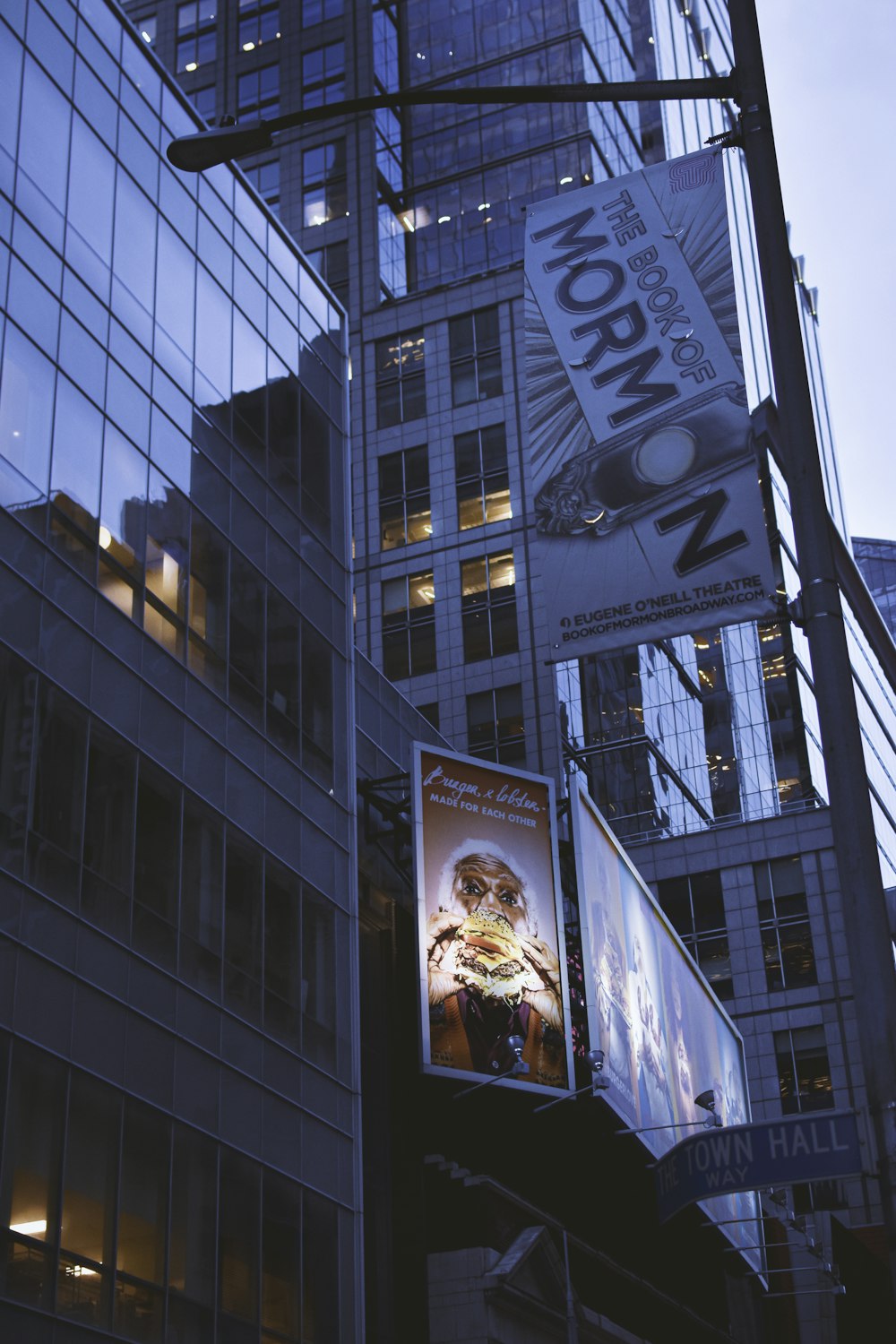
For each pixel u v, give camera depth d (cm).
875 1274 7294
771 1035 8506
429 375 9669
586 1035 5409
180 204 3988
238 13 11356
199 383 3919
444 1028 4647
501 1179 5053
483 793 5094
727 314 1878
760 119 1345
